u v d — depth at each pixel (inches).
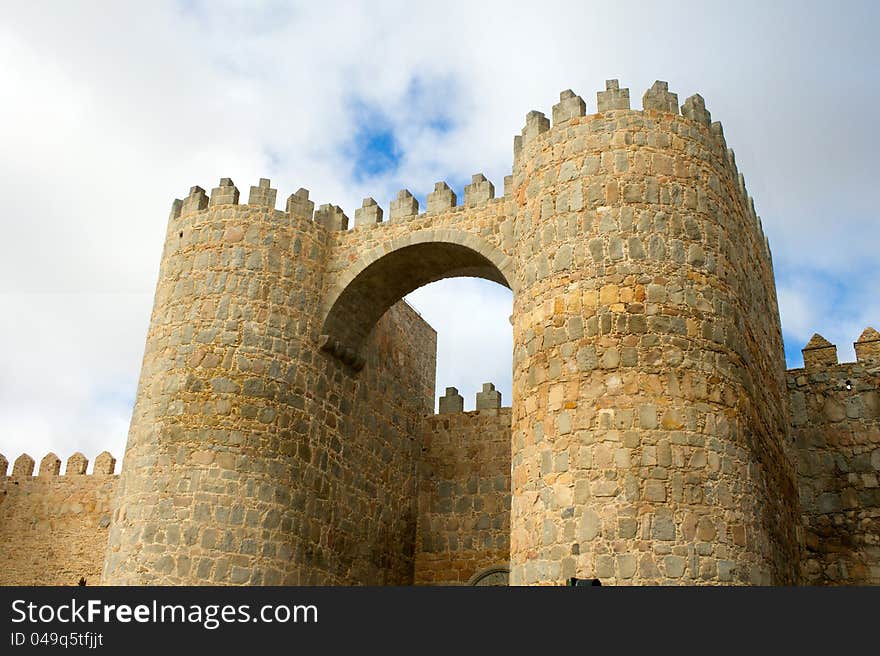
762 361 861.2
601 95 830.5
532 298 790.5
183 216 995.9
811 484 964.6
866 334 1012.5
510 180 943.7
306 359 948.6
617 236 762.8
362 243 992.9
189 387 892.0
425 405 1197.1
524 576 703.7
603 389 715.4
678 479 679.1
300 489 900.6
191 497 845.2
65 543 1316.4
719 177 817.5
